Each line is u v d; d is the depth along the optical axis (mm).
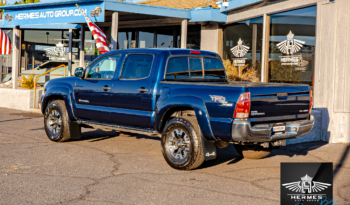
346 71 8477
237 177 5551
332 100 8531
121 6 12289
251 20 13281
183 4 16156
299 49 10906
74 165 6008
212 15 13969
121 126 6863
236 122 5102
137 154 6969
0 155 6535
